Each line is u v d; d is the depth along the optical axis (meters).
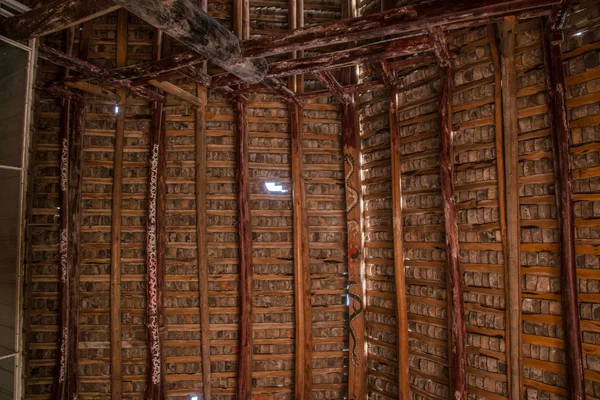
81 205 5.70
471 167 4.55
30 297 5.53
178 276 5.80
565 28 3.76
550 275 3.94
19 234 4.18
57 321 5.59
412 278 5.14
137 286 5.78
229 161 5.88
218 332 5.86
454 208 4.58
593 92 3.66
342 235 5.91
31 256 5.56
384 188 5.51
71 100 5.62
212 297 5.85
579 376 3.65
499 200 4.28
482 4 3.27
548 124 3.96
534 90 4.05
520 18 3.83
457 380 4.47
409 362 5.19
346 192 5.77
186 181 5.85
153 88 5.64
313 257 5.90
